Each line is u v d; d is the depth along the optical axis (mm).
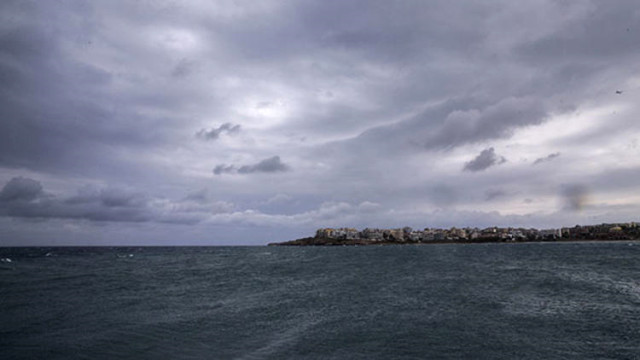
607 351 16719
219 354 16641
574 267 63969
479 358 15797
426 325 21984
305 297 34531
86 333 20406
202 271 68688
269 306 29766
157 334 20312
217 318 24891
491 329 20859
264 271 67750
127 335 20000
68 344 18125
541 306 27953
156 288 42500
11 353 16688
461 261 84875
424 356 16094
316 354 16516
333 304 30344
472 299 31312
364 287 41281
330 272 62844
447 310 26688
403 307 28203
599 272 54312
